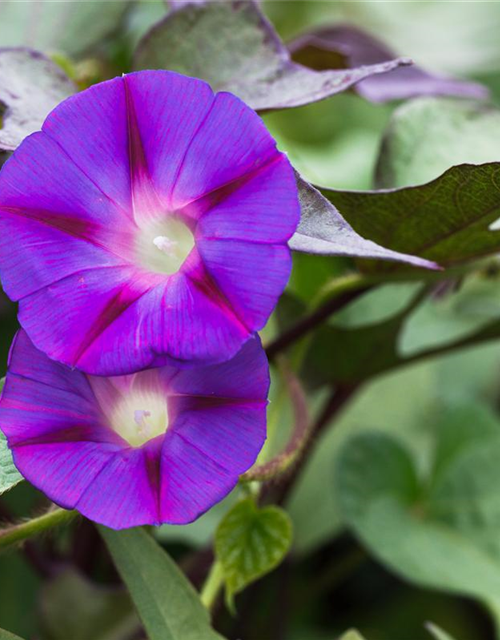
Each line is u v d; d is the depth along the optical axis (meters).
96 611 0.57
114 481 0.46
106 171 0.47
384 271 0.56
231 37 0.56
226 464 0.46
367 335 0.61
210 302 0.45
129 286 0.46
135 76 0.46
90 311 0.46
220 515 0.65
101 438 0.47
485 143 0.57
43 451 0.46
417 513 0.66
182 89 0.46
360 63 0.66
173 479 0.46
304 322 0.58
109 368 0.45
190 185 0.46
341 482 0.65
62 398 0.47
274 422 0.59
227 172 0.45
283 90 0.54
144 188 0.47
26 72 0.54
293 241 0.46
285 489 0.61
